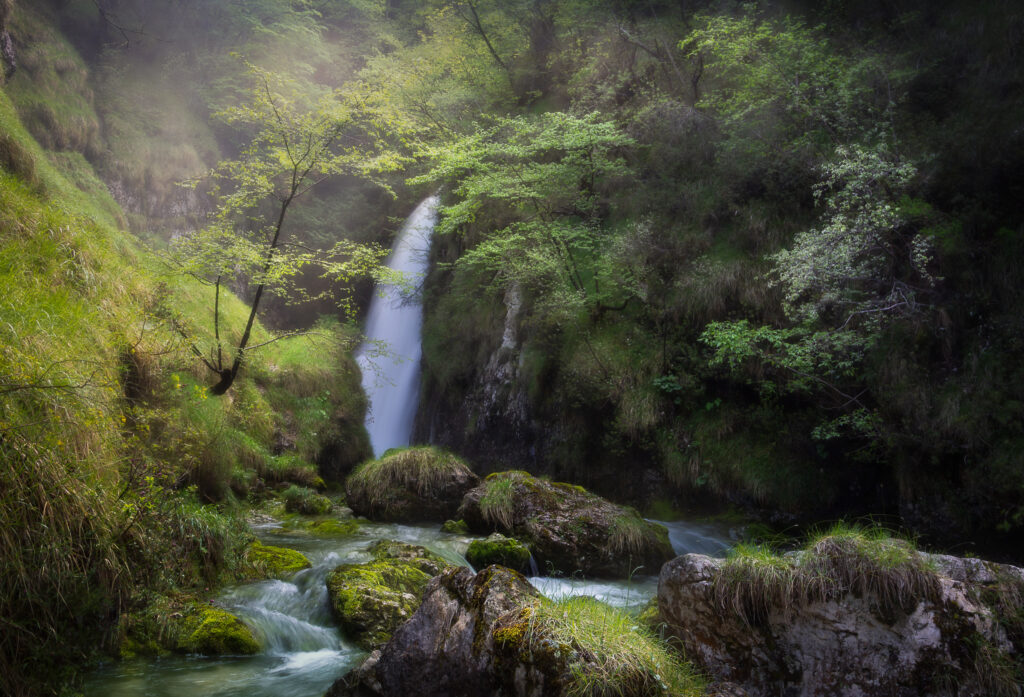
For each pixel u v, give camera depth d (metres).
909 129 10.24
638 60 15.38
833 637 3.88
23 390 4.81
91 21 18.16
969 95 10.19
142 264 10.34
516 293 14.12
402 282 11.00
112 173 16.34
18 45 15.30
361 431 14.58
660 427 11.12
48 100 15.30
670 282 11.70
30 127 14.66
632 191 13.23
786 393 10.37
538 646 3.37
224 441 9.45
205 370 10.32
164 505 5.96
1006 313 8.36
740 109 12.12
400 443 16.22
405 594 6.02
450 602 3.80
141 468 5.94
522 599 3.70
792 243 10.75
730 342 9.45
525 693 3.32
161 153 17.50
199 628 5.24
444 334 15.57
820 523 9.58
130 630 5.08
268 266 9.71
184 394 8.85
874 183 9.29
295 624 5.60
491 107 18.47
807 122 11.33
